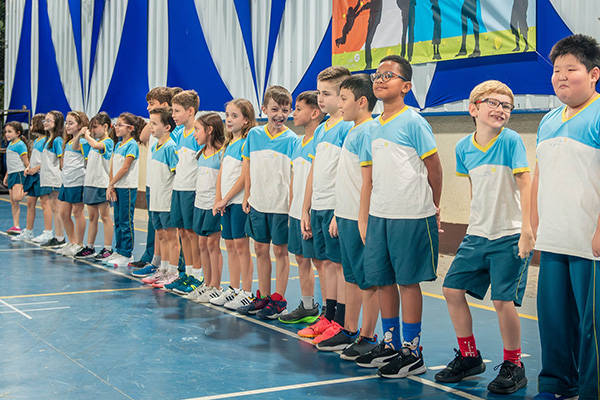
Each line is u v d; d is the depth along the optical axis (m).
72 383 3.20
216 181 4.93
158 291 5.40
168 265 5.68
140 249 7.55
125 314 4.61
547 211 2.89
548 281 2.94
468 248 3.24
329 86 3.95
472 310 4.83
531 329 4.28
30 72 15.48
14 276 5.93
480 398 3.06
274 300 4.60
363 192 3.50
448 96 6.79
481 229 3.20
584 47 2.78
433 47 6.86
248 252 4.79
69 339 3.98
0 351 3.71
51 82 14.53
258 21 8.95
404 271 3.31
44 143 7.63
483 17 6.42
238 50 9.30
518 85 6.21
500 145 3.14
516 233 3.13
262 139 4.48
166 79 10.89
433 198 3.38
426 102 7.00
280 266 4.58
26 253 7.20
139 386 3.17
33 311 4.66
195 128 4.92
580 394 2.84
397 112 3.38
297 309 4.49
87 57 13.12
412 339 3.40
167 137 5.56
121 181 6.50
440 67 6.84
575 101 2.82
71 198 6.91
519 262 3.14
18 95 16.09
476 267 3.23
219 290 5.04
